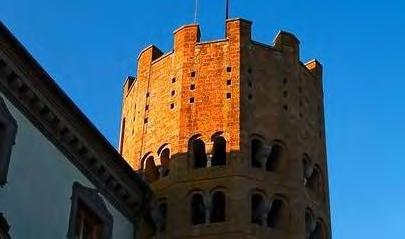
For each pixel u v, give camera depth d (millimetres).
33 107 37875
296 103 55625
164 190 51438
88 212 40969
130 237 44281
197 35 56531
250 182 50469
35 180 37094
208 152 51688
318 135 56656
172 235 49500
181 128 52969
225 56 55250
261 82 54781
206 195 50219
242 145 51531
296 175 52344
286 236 49781
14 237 34938
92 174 41844
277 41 57719
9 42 36125
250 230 48781
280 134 53312
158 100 55688
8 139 35625
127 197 44469
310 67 59812
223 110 53062
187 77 54969
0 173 34688
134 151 55156
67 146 40062
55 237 37594
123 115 59938
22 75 37031
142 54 59094
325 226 53406
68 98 39688
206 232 48969
